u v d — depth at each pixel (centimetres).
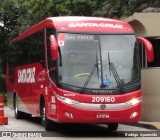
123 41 1471
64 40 1431
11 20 4231
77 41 1438
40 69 1669
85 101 1380
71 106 1378
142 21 1959
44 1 3162
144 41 1506
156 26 1970
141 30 2000
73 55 1423
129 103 1409
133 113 1413
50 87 1488
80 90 1386
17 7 3659
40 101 1677
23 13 3606
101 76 1410
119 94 1402
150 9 2150
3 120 1864
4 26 4272
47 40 1561
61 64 1412
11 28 4259
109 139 1379
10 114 2584
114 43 1460
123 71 1436
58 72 1405
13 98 2283
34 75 1783
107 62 1431
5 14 4153
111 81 1411
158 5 2300
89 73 1409
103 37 1459
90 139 1373
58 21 1478
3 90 4172
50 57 1505
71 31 1445
